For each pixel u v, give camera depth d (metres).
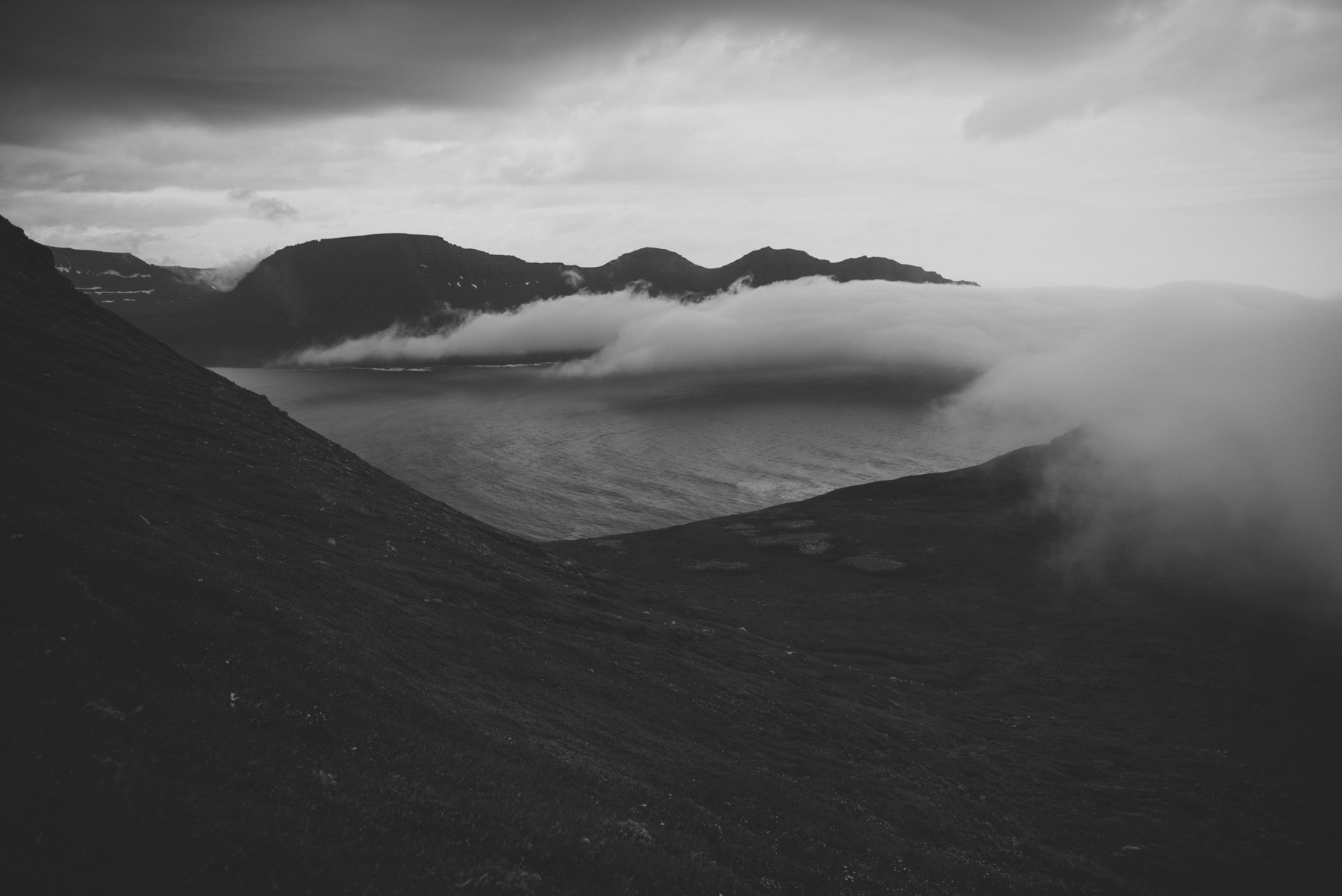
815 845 32.81
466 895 16.88
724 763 40.50
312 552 49.97
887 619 140.75
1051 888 40.16
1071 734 85.12
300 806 17.81
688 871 23.17
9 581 22.16
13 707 16.39
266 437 87.12
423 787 21.61
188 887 13.48
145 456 58.00
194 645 23.91
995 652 125.00
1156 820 61.19
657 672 56.41
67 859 12.91
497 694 37.53
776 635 111.19
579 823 23.52
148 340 114.50
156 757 17.00
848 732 58.00
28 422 51.38
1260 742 93.50
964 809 50.72
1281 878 53.03
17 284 95.88
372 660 31.72
